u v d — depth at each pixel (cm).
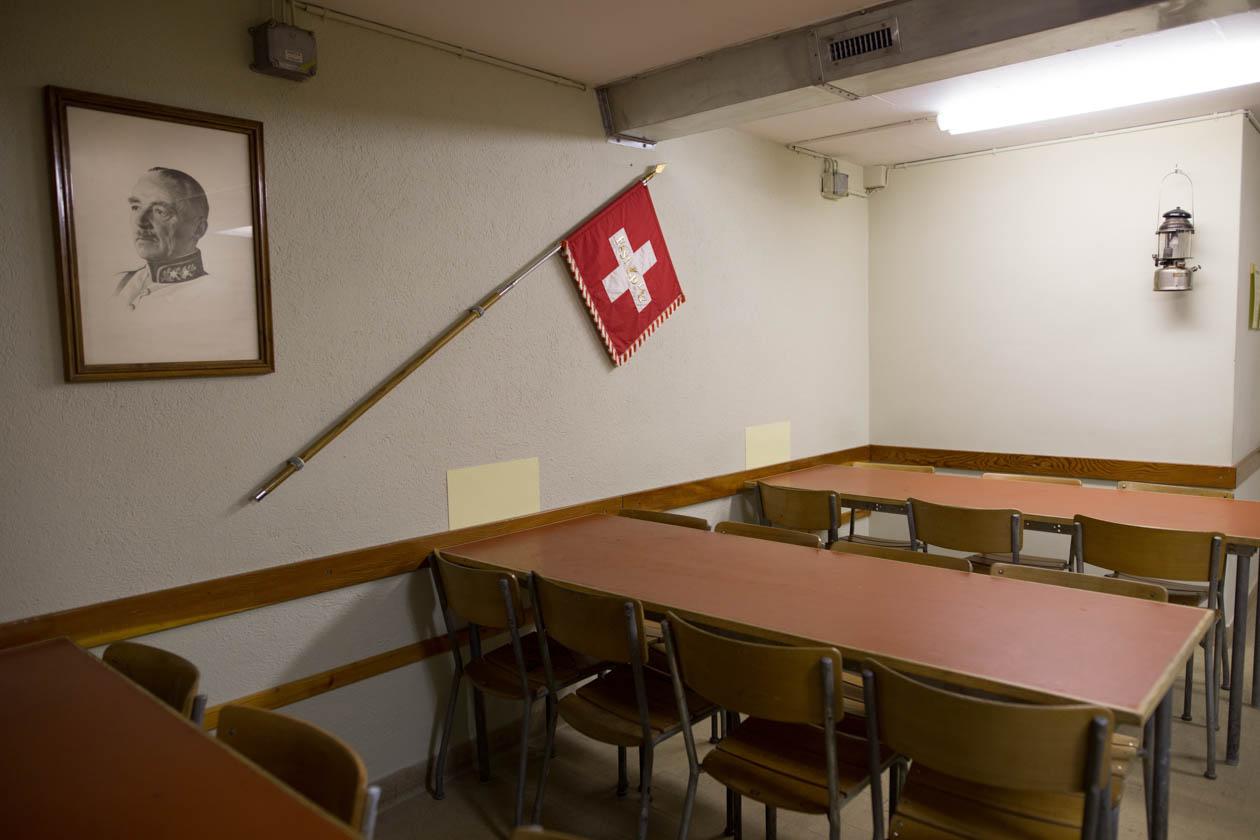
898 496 378
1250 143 420
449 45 282
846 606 223
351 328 262
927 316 502
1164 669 177
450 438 292
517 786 268
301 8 245
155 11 217
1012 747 155
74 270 205
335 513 262
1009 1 239
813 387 475
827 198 479
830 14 263
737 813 245
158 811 121
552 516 328
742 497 428
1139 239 430
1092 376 451
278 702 250
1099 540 306
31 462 203
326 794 134
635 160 355
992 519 327
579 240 328
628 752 308
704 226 393
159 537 225
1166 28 235
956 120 391
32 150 200
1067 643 193
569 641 234
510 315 308
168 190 220
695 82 305
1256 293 455
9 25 195
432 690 289
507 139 303
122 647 188
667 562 271
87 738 146
